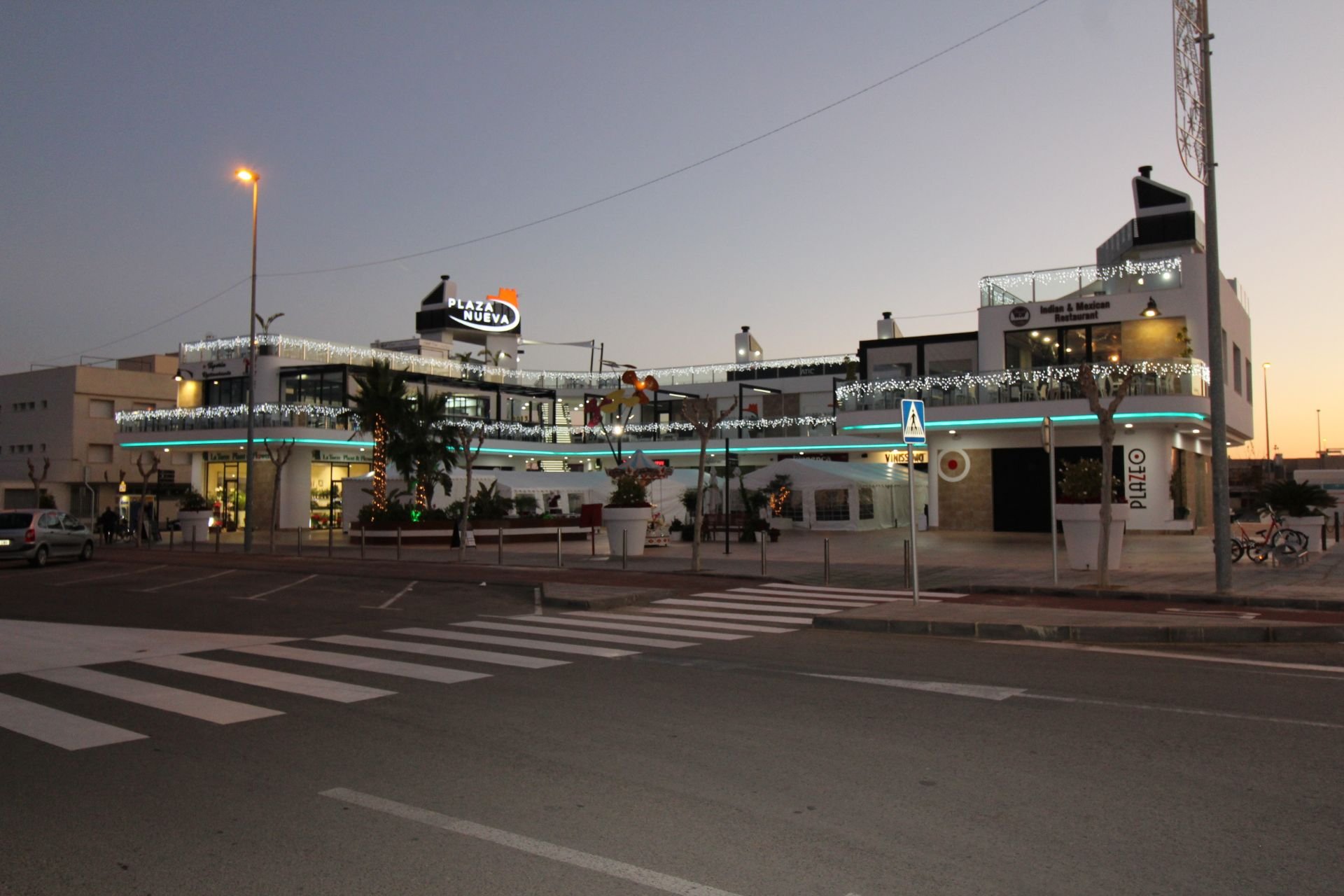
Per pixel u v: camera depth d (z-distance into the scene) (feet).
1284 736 21.24
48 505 148.15
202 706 25.04
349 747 20.83
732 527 104.63
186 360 161.27
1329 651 33.47
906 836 15.23
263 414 141.18
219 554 95.20
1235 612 43.21
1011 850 14.61
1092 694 25.98
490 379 188.24
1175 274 106.32
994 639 36.94
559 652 33.63
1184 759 19.45
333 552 96.48
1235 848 14.61
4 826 15.98
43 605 50.72
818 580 59.98
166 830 15.72
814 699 25.57
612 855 14.56
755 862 14.23
